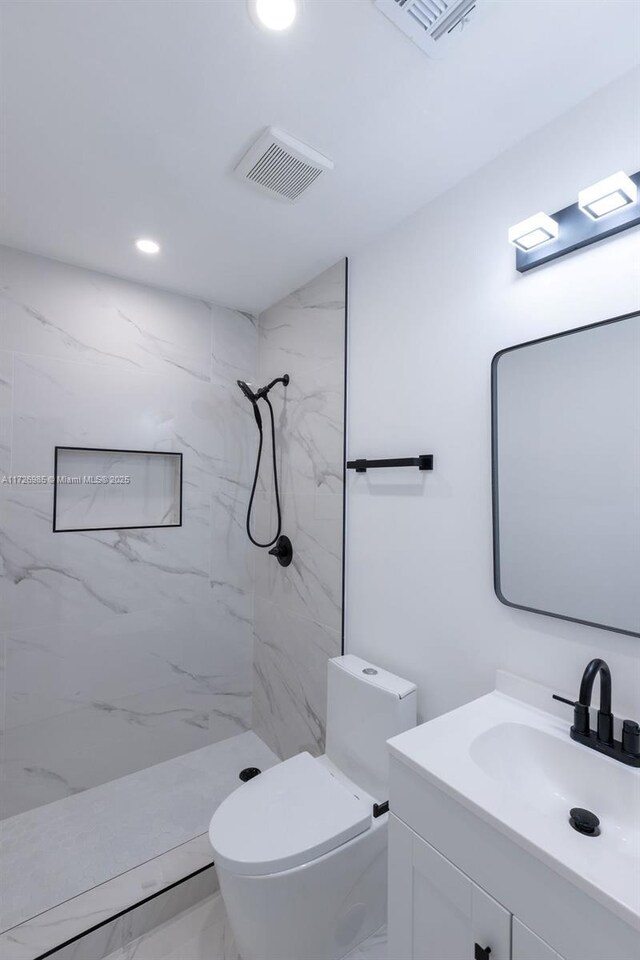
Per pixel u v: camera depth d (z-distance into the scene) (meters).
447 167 1.39
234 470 2.46
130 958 1.42
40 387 1.91
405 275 1.64
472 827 0.87
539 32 0.97
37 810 1.90
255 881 1.18
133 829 1.81
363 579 1.79
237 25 0.96
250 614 2.53
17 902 1.49
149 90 1.12
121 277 2.11
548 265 1.21
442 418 1.48
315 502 2.06
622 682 1.05
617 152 1.08
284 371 2.31
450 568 1.44
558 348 1.17
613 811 0.95
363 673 1.63
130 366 2.14
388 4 0.91
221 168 1.40
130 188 1.49
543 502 1.20
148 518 2.23
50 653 1.93
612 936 0.66
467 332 1.41
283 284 2.18
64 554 1.96
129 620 2.13
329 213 1.62
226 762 2.25
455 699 1.41
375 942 1.40
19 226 1.71
